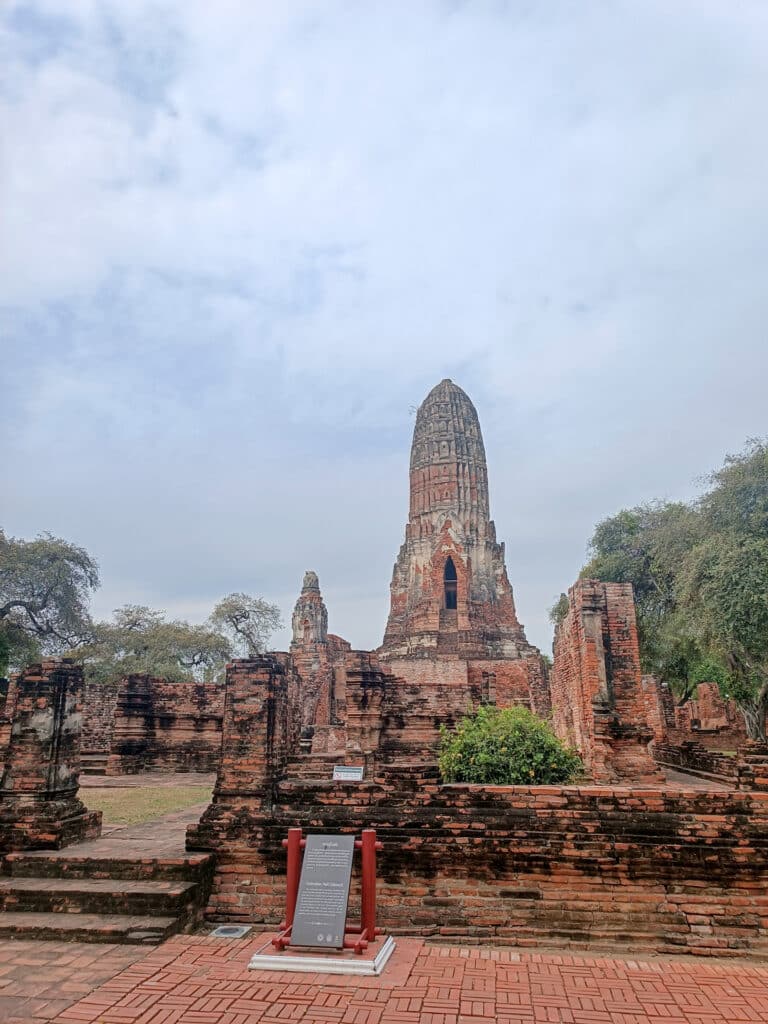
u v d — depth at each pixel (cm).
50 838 1098
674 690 3856
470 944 949
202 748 2639
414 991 766
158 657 5256
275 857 1043
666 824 979
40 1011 709
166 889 966
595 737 1396
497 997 754
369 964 805
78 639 4678
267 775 1088
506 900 978
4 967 816
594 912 956
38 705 1168
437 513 5503
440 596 5034
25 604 4231
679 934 930
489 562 5431
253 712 1114
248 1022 690
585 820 996
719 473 2609
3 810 1122
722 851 961
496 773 1266
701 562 2366
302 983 779
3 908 962
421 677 4503
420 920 978
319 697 3600
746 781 1018
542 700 3148
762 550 2183
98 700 3152
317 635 5125
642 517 4069
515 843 995
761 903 939
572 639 1634
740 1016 718
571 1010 727
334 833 1036
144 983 775
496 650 4891
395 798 1048
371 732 2194
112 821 1461
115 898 955
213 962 838
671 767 1931
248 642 6181
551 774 1275
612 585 1488
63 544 4400
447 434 5700
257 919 1016
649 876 964
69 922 920
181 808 1652
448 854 1006
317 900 858
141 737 2595
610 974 828
